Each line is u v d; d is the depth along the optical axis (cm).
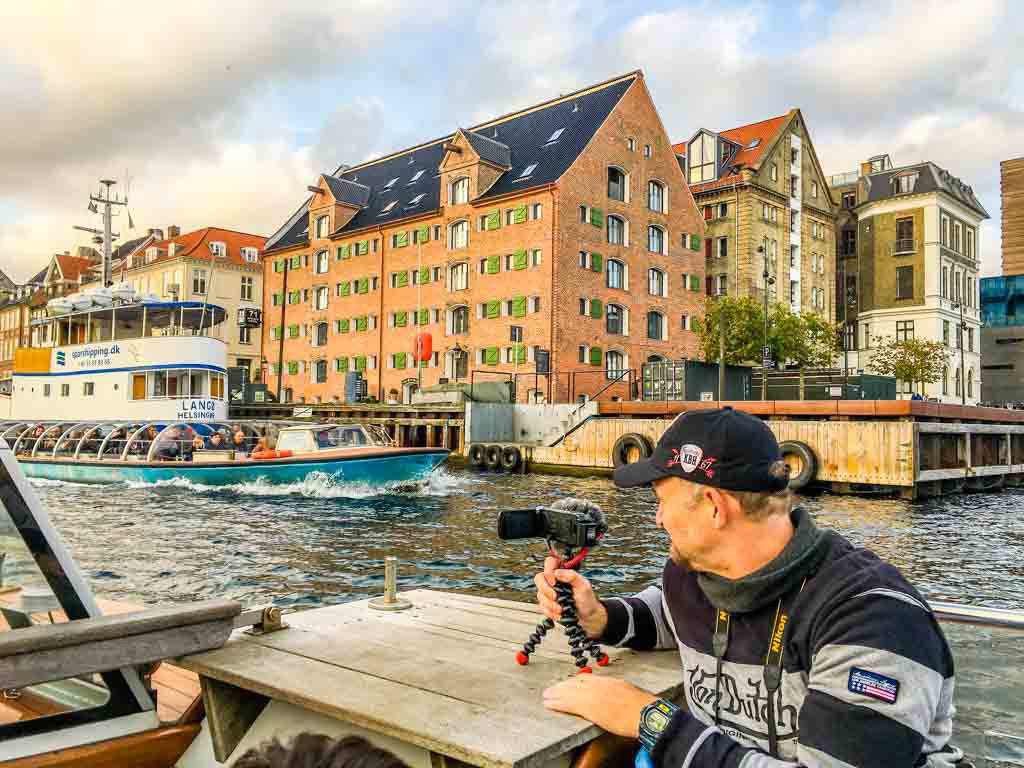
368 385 4691
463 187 4228
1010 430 2728
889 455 2106
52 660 214
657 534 1383
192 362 2523
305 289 5209
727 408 192
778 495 184
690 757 176
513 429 3309
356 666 242
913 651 165
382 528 1434
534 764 181
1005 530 1550
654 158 4366
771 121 5469
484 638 277
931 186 5397
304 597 888
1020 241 7394
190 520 1512
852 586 174
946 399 5353
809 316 4250
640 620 251
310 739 231
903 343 4659
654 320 4334
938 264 5378
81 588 237
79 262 7912
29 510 234
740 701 190
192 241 6588
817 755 163
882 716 160
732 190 5038
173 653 243
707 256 5153
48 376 2870
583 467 2806
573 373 3494
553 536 244
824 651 171
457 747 185
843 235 5994
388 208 4853
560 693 206
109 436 2278
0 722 229
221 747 243
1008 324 6475
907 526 1611
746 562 185
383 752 216
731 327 4091
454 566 1081
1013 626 276
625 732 191
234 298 6500
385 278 4641
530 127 4528
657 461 194
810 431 2236
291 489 2005
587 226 3931
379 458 2019
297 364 5244
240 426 2448
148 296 2820
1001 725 251
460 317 4250
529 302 3862
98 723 245
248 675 232
